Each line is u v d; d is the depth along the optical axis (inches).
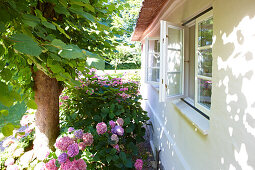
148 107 261.6
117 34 106.6
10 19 43.8
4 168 108.0
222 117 62.1
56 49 39.4
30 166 96.5
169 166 127.2
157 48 205.5
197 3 88.9
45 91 109.5
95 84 165.8
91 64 37.4
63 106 163.3
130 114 153.7
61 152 94.5
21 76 100.0
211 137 70.1
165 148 140.0
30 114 127.4
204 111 85.3
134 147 131.6
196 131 83.9
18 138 128.5
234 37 55.4
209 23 87.4
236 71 54.4
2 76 38.4
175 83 115.5
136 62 773.3
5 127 43.0
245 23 50.1
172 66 112.8
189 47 124.0
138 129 155.6
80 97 154.2
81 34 91.7
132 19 454.6
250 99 48.1
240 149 52.3
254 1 46.3
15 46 29.5
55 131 115.4
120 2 100.9
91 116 147.6
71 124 134.3
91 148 115.4
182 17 113.7
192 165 89.4
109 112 139.3
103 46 103.4
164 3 124.1
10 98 34.9
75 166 84.4
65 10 52.8
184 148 101.0
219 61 64.8
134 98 179.9
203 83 92.0
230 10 57.5
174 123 121.0
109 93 157.3
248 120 48.8
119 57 618.5
